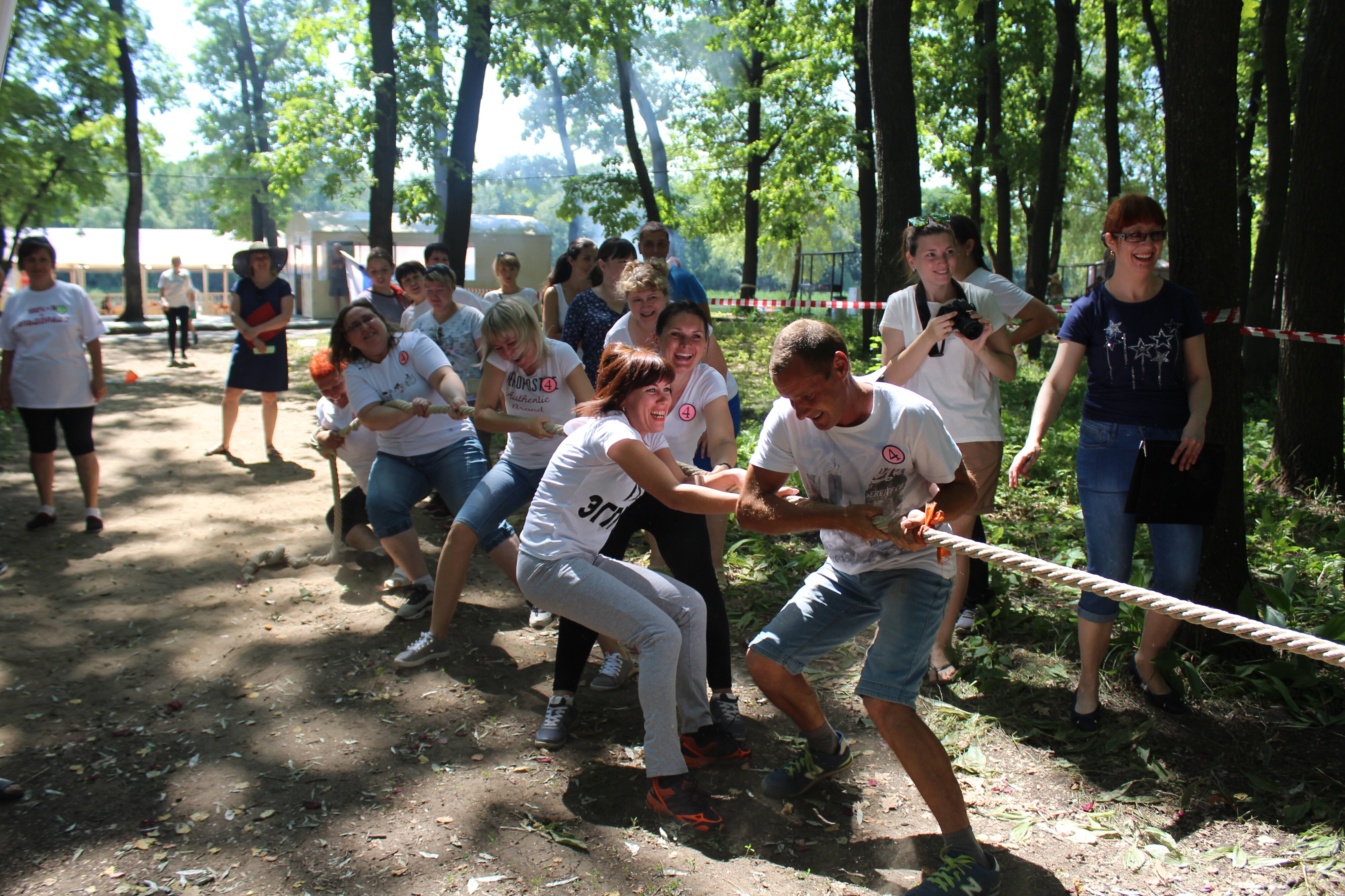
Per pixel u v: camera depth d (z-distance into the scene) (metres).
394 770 3.43
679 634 3.22
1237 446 4.34
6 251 23.55
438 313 6.64
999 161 18.42
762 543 6.03
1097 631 3.71
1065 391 3.81
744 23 22.31
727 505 3.16
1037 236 16.02
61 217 25.53
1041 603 5.03
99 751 3.51
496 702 3.97
